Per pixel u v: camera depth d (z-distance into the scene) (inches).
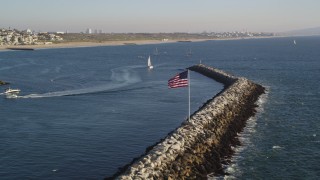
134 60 6343.5
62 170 1300.4
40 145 1562.5
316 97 2647.6
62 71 4471.0
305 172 1288.1
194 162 1268.5
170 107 2332.7
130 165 1197.1
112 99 2593.5
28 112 2186.3
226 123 1790.1
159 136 1695.4
